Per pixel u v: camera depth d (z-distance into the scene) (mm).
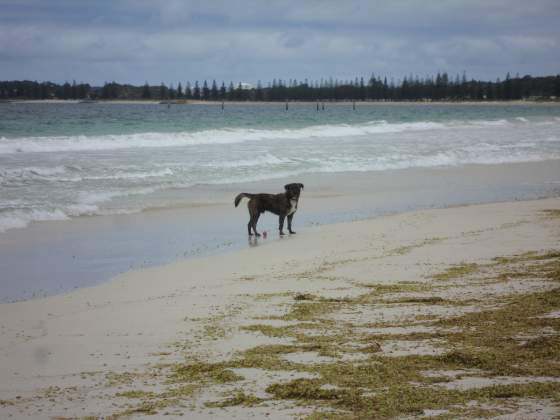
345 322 8328
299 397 5770
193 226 16391
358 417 5238
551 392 5594
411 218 17156
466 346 7078
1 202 17906
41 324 8602
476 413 5184
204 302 9594
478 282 10359
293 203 15305
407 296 9641
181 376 6477
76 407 5703
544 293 9359
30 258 12898
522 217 17062
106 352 7352
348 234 15219
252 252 13492
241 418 5312
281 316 8719
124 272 11867
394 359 6730
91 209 18000
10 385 6324
